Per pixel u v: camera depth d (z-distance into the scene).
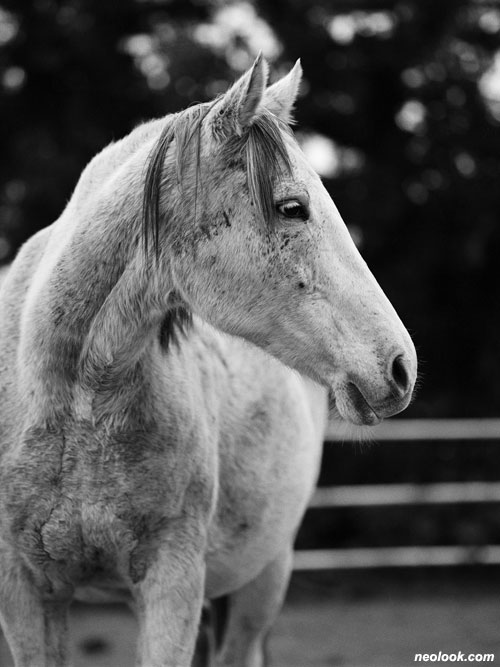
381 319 4.64
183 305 5.05
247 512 5.96
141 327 4.91
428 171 16.34
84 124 16.20
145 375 4.98
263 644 7.27
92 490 4.91
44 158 15.76
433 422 15.36
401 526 15.30
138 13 16.62
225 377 5.88
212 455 5.30
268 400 6.17
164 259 4.84
